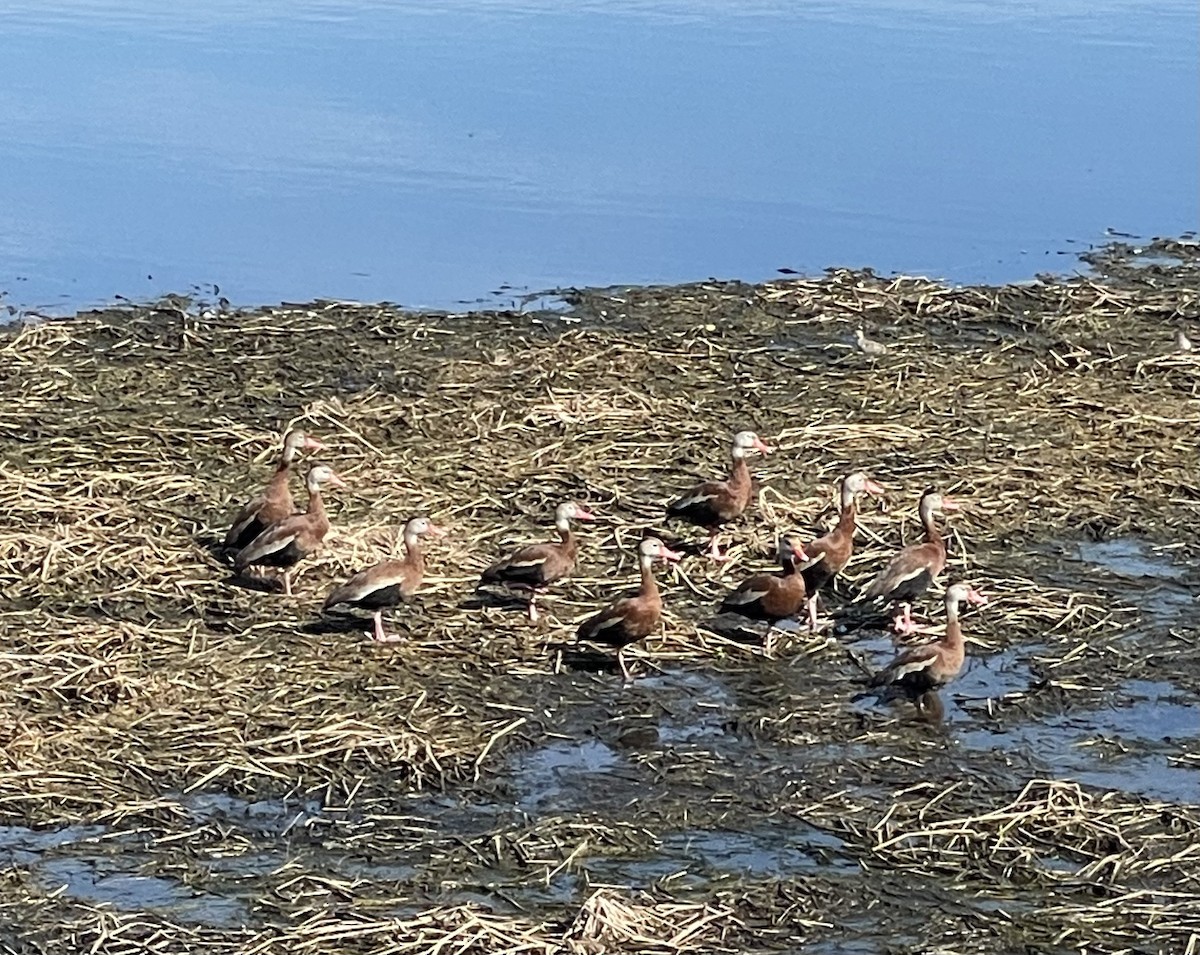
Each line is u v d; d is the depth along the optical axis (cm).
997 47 4825
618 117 4203
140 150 3962
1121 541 2161
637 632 1847
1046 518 2205
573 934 1444
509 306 3023
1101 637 1944
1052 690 1841
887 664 1884
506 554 2080
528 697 1811
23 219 3497
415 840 1590
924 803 1647
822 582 1956
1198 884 1534
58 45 4988
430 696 1798
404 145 3997
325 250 3328
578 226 3466
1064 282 3114
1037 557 2114
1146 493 2275
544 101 4344
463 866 1554
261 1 5562
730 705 1812
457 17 5291
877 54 4753
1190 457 2380
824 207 3572
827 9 5319
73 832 1592
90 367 2667
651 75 4578
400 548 2084
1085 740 1758
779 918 1489
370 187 3706
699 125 4125
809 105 4272
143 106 4334
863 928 1480
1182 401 2564
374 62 4769
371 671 1838
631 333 2831
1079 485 2284
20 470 2261
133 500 2195
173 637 1883
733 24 5131
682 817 1630
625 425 2445
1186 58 4694
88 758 1683
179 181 3744
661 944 1443
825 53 4772
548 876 1540
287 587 1992
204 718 1747
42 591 1978
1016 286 3070
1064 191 3656
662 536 2138
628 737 1755
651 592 1856
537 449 2361
